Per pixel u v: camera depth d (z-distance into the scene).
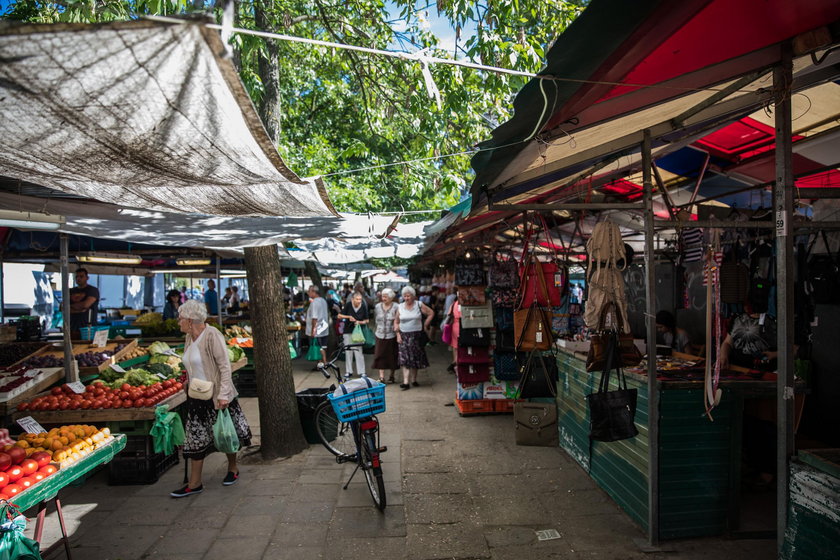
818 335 5.76
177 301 11.89
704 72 2.71
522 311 5.57
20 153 2.18
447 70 7.18
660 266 9.54
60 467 3.51
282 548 4.13
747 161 5.33
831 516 2.70
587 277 4.38
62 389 5.55
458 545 4.13
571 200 7.20
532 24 7.35
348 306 10.28
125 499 5.06
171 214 4.85
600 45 2.10
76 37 1.29
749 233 6.04
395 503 4.90
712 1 1.95
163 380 6.49
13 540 2.80
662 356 5.56
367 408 5.00
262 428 6.21
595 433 4.07
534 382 5.92
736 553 3.94
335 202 10.02
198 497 5.10
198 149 2.12
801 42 2.56
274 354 6.20
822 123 4.36
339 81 13.01
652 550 4.00
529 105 2.49
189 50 1.38
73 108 1.71
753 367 5.32
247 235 5.64
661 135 4.02
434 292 18.44
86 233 5.18
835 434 5.54
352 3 7.59
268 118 7.13
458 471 5.66
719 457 4.14
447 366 12.40
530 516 4.59
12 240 7.67
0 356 6.46
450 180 8.77
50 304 16.84
